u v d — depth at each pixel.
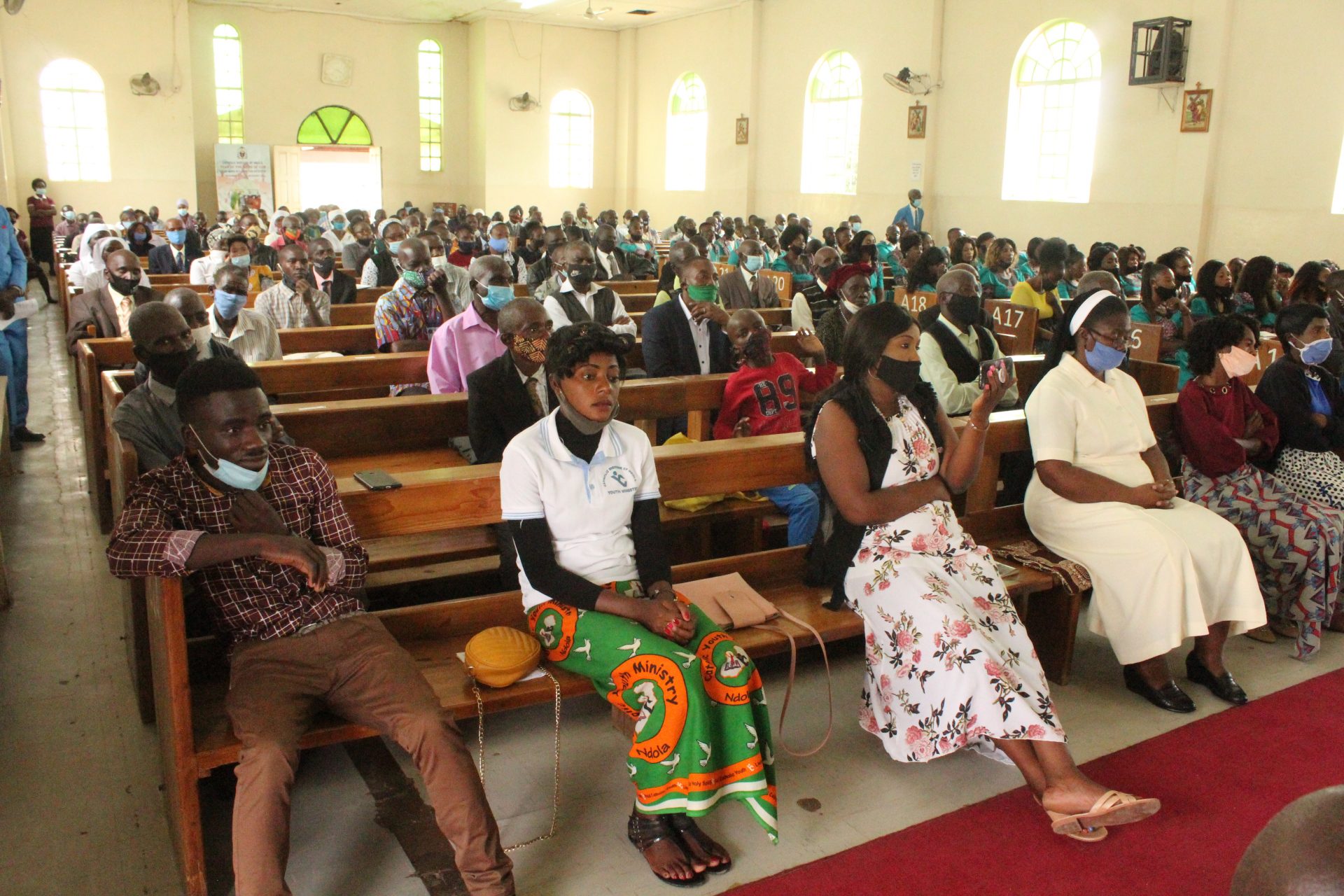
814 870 2.38
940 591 2.70
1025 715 2.48
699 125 20.41
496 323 4.43
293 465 2.40
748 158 18.86
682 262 7.99
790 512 3.76
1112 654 3.64
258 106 20.47
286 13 20.33
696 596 2.95
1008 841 2.51
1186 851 2.47
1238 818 2.61
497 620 2.88
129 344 5.31
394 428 3.87
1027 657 2.69
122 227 14.09
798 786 2.76
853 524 2.89
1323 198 10.79
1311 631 3.57
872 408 2.84
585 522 2.59
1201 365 3.79
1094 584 3.25
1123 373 3.52
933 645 2.64
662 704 2.31
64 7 18.00
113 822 2.54
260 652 2.26
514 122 21.72
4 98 17.84
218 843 2.46
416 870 2.37
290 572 2.32
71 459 5.91
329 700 2.29
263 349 4.95
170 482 2.27
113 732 2.96
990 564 2.87
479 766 2.80
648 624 2.46
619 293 8.70
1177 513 3.30
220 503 2.29
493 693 2.48
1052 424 3.32
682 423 4.91
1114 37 12.62
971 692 2.56
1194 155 11.83
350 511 2.58
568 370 2.52
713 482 3.11
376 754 2.89
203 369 2.25
